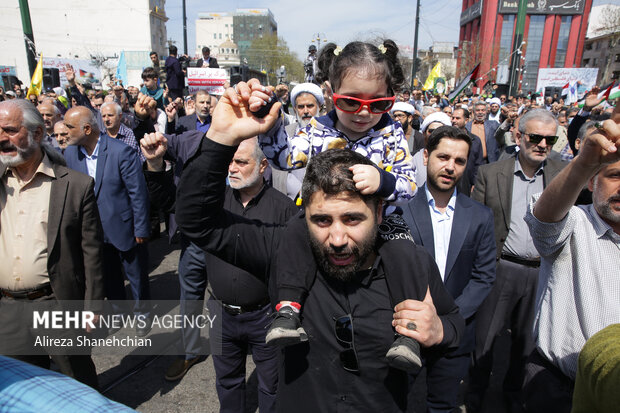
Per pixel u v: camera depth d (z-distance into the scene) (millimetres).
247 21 108750
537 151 2742
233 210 2406
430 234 2336
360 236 1145
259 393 2395
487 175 3051
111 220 3549
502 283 2855
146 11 55781
